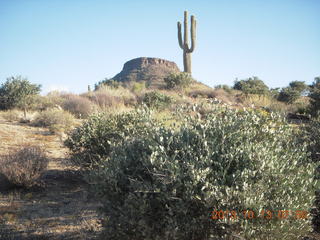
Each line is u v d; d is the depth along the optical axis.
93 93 17.05
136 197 2.79
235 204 2.66
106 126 5.71
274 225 2.73
